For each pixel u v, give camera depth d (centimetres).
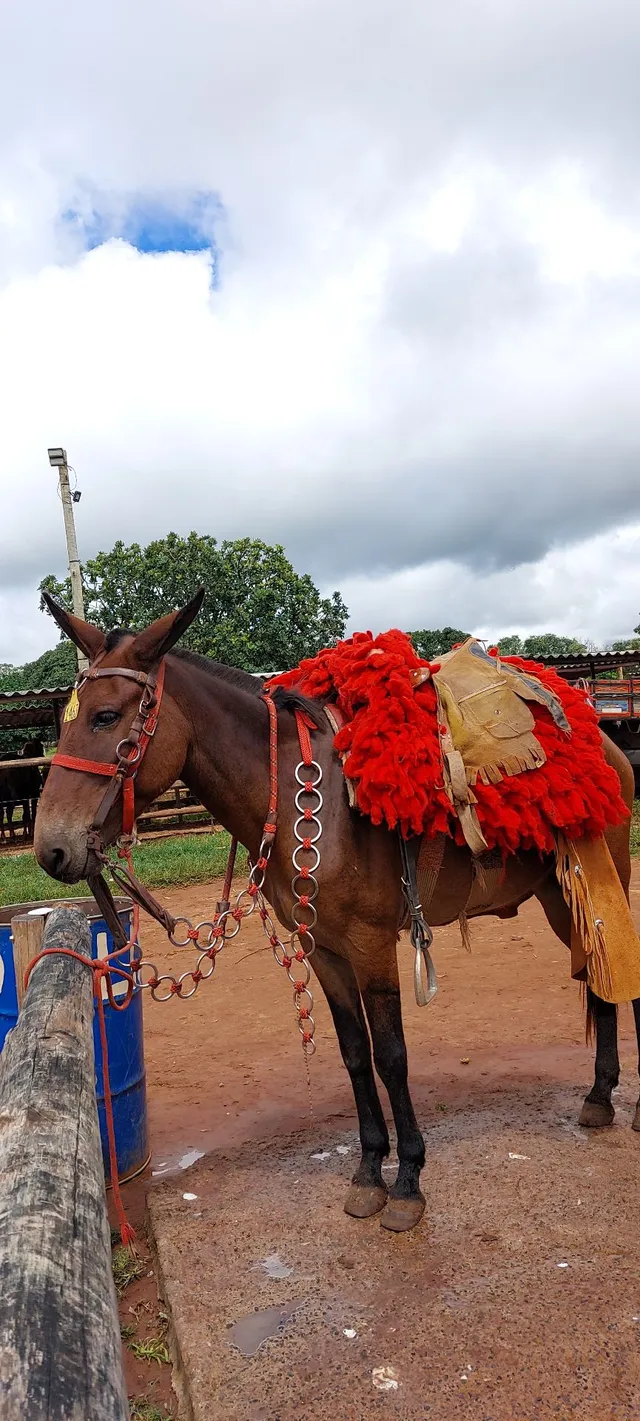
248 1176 325
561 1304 235
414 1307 239
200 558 2350
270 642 2380
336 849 271
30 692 1542
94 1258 118
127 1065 340
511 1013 500
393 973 283
